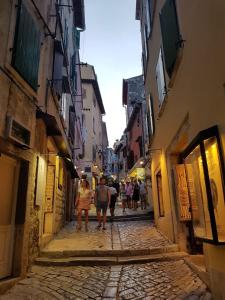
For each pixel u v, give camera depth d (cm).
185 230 696
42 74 704
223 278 368
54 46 870
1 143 460
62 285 472
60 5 923
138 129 2156
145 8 1121
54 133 755
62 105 1039
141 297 420
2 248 482
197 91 464
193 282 466
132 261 607
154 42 935
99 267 586
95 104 3094
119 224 1166
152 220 1259
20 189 534
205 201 404
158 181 1045
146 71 1203
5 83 478
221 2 352
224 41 348
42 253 647
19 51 519
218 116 374
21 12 541
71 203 1352
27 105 557
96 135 3059
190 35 501
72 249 668
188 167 486
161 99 841
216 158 371
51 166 859
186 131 559
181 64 569
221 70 360
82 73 2872
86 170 2566
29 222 548
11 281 463
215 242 359
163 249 673
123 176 3388
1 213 487
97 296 426
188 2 509
